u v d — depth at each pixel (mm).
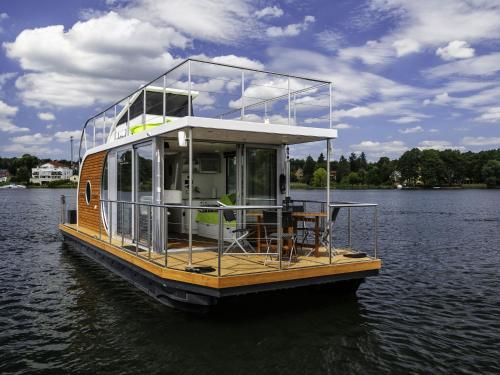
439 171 122375
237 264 7980
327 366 6359
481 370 6371
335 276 8109
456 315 8852
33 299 9742
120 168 11297
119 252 9703
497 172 119625
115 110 12359
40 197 70375
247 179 10469
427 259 15109
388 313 8844
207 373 6098
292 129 9086
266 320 8008
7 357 6715
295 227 9039
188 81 7973
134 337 7336
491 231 23750
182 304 8031
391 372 6230
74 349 6969
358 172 130000
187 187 12031
